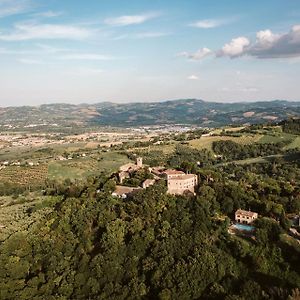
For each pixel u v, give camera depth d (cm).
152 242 15250
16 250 15475
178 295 13038
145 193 18138
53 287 14138
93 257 14950
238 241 15012
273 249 14700
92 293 13775
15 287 14038
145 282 13888
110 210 17500
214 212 17775
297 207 18338
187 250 14638
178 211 17000
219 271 13762
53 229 16950
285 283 13412
